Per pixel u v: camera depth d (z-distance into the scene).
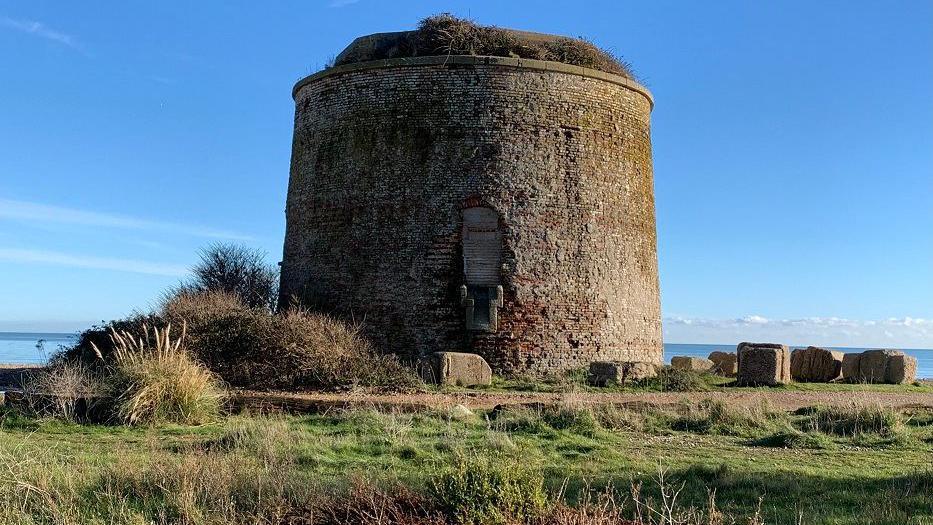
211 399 16.14
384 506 8.80
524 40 26.36
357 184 25.45
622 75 27.17
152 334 21.12
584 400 17.58
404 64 25.34
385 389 20.41
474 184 24.67
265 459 11.43
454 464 9.64
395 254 24.81
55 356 22.91
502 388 22.25
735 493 10.24
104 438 13.88
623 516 9.19
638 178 26.98
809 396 20.84
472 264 24.53
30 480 9.63
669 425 16.03
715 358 30.73
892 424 15.33
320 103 26.70
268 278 34.03
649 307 27.03
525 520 8.62
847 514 9.21
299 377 20.48
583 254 25.14
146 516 8.85
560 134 25.30
